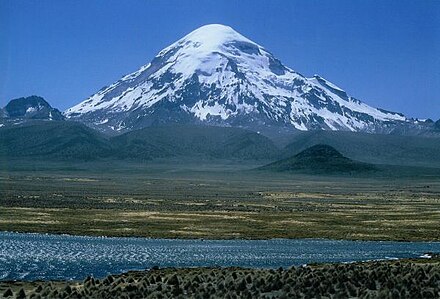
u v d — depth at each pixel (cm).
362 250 8875
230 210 15388
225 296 4341
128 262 7212
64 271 6462
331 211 15938
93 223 11519
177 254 8006
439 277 5253
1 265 6719
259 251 8519
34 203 15450
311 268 6028
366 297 4325
